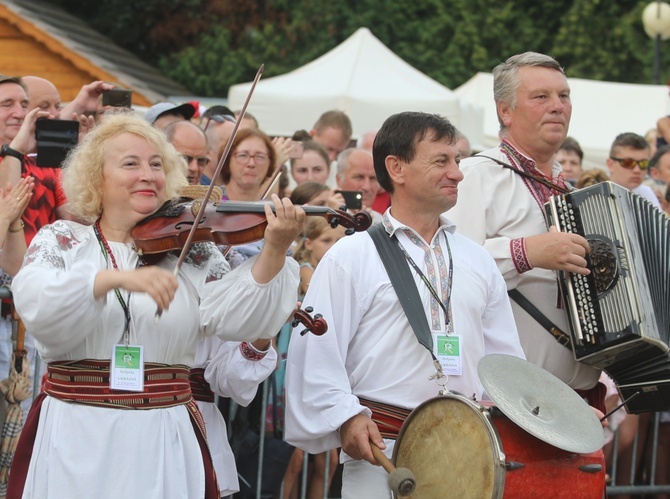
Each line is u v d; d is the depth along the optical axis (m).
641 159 9.16
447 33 25.31
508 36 25.55
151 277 3.69
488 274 4.96
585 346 5.24
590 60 25.12
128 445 3.96
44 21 21.84
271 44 24.39
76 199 4.23
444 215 5.55
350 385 4.77
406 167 4.82
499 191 5.54
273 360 4.71
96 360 4.01
